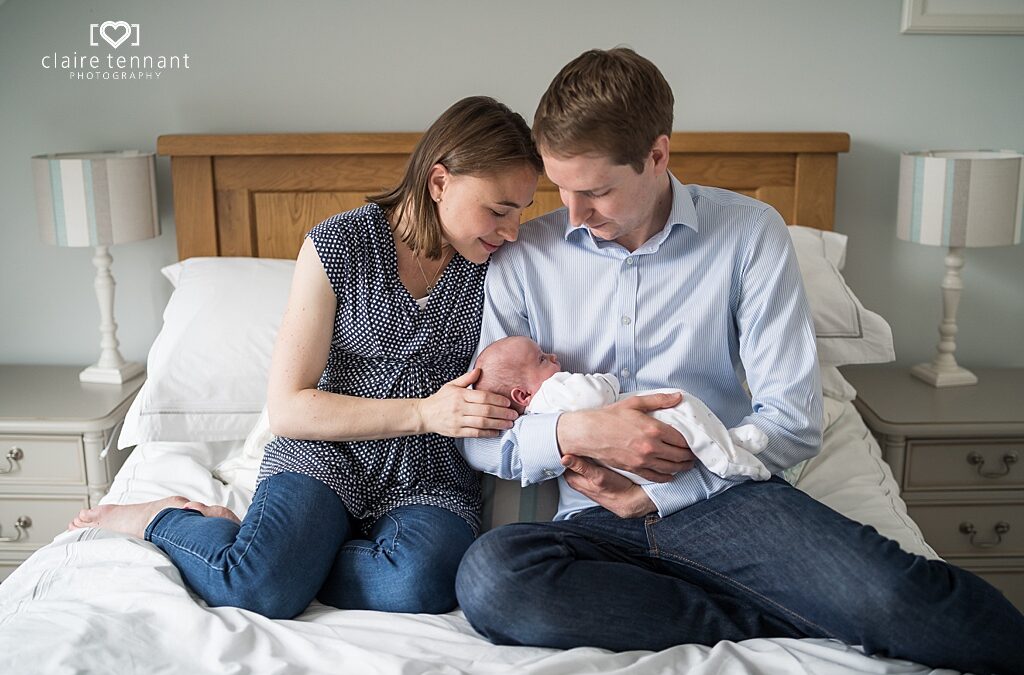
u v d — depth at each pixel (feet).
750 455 4.98
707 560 4.96
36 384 8.21
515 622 4.63
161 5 8.13
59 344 8.80
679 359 5.46
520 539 4.90
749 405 5.70
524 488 5.91
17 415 7.45
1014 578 7.71
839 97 8.32
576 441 4.99
